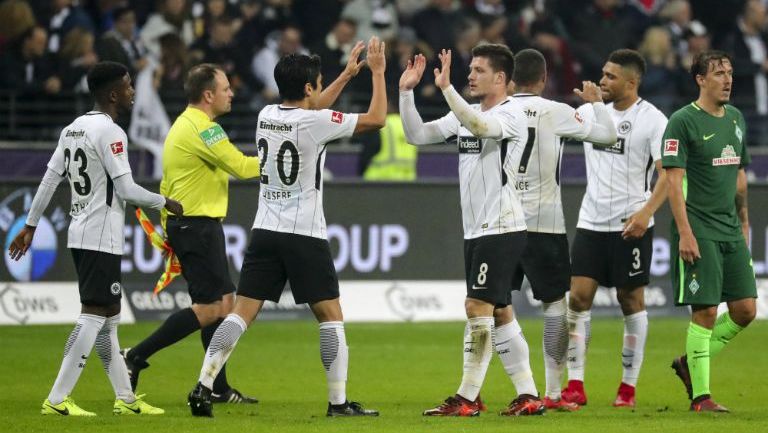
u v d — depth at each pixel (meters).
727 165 31.41
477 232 29.62
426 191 56.09
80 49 61.19
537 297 32.28
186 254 33.38
